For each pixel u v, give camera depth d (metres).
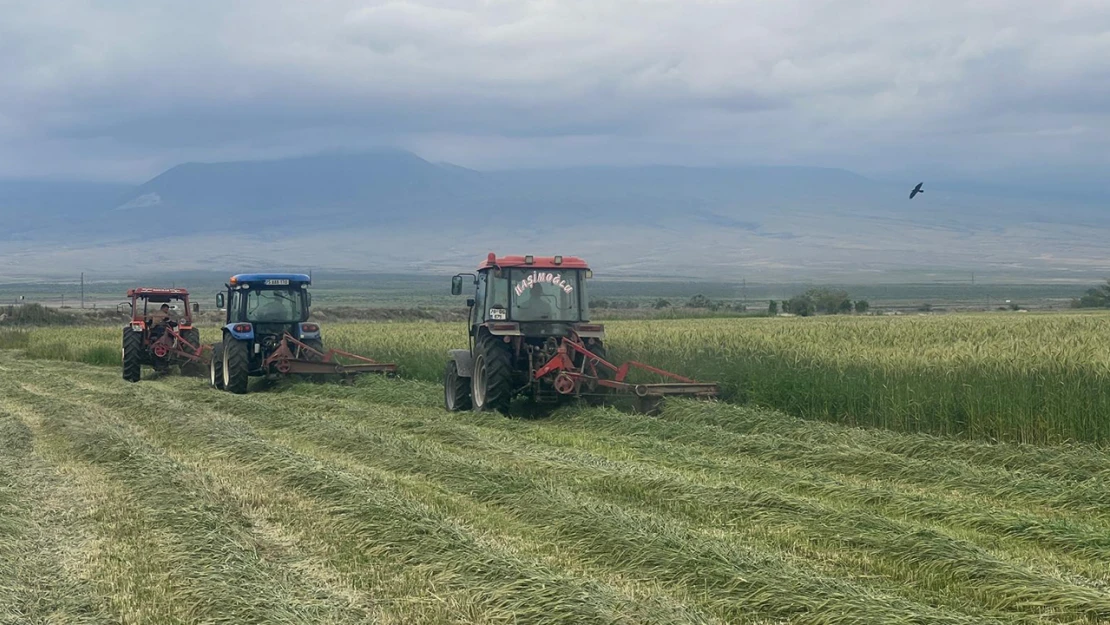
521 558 6.68
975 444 10.96
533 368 14.41
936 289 135.12
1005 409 11.85
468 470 9.39
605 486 8.92
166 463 10.09
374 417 14.09
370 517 7.71
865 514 7.56
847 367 14.34
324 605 5.96
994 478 9.27
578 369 14.37
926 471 9.67
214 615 5.79
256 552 7.05
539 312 14.64
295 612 5.80
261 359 18.86
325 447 11.58
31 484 9.51
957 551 6.60
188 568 6.57
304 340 19.20
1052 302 93.19
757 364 15.10
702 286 151.25
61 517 8.17
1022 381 12.45
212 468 10.17
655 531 7.12
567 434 12.41
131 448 10.85
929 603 5.94
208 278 197.38
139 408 14.87
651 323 34.31
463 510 8.16
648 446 11.45
